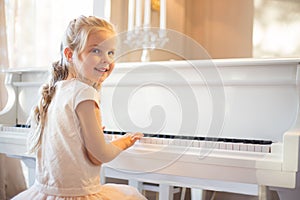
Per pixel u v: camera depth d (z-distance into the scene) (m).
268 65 1.21
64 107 1.06
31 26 2.40
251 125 1.25
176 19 2.48
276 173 1.00
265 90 1.24
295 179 0.98
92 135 1.02
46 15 2.44
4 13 2.27
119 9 2.25
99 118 1.06
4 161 2.27
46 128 1.12
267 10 2.48
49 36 2.45
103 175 1.42
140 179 1.35
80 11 2.40
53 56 2.45
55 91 1.14
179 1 2.53
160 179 1.30
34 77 1.87
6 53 2.28
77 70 1.13
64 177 1.03
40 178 1.10
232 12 2.61
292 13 2.40
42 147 1.12
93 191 1.06
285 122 1.21
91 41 1.11
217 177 1.06
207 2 2.70
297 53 2.38
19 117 1.90
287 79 1.19
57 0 2.46
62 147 1.05
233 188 1.30
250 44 2.54
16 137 1.49
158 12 2.26
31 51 2.41
